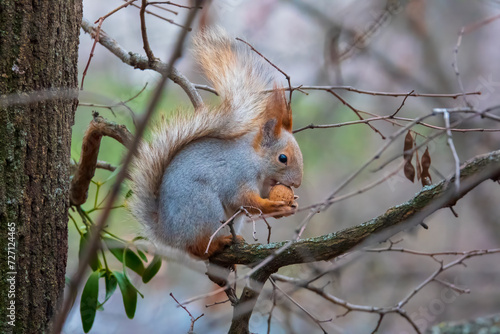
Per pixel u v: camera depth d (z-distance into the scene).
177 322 7.12
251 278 6.43
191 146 6.51
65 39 6.39
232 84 6.54
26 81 6.36
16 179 6.36
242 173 6.51
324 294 6.55
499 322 6.71
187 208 6.48
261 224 7.63
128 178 6.52
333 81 7.11
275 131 6.55
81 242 6.53
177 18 7.20
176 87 7.14
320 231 8.19
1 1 6.35
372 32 7.13
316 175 8.39
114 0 7.28
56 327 6.21
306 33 8.16
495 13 8.55
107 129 6.49
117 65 7.18
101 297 7.11
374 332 6.54
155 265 6.53
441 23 8.95
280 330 6.91
